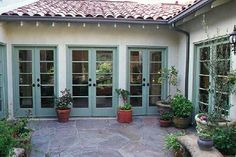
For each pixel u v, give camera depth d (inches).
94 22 230.5
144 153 166.6
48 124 237.1
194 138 147.7
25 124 174.7
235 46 152.9
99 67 264.2
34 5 269.4
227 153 142.4
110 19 228.7
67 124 237.5
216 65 175.0
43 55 257.4
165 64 273.0
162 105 241.0
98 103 267.3
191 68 237.6
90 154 164.1
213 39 191.8
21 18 216.8
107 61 265.0
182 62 260.5
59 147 176.2
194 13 193.0
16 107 256.5
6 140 115.4
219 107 170.6
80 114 265.1
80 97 264.5
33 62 256.5
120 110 244.8
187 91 245.4
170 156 161.3
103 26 255.1
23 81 258.4
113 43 260.8
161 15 248.7
